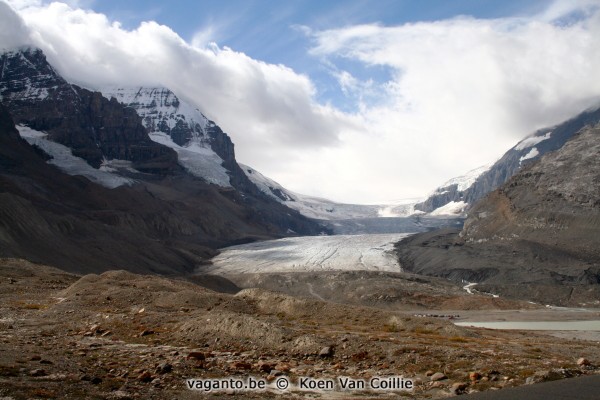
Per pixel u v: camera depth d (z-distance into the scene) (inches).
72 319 1914.4
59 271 4296.3
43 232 6840.6
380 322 2470.5
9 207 6569.9
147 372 1046.4
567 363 1469.0
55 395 847.7
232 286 7519.7
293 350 1460.4
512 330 3676.2
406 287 7204.7
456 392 1083.9
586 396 1003.9
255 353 1423.5
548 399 979.9
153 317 1897.1
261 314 2576.3
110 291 2610.7
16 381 903.1
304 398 1009.5
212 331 1609.3
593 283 7431.1
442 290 7332.7
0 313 2095.2
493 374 1222.9
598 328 4323.3
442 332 2305.6
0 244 5531.5
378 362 1363.2
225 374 1132.5
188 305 2459.4
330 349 1440.7
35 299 2726.4
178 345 1507.1
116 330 1706.4
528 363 1373.0
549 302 7062.0
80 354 1225.4
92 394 879.1
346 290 7298.2
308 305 2711.6
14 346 1270.9
